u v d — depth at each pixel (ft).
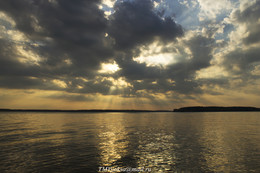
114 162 49.55
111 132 111.86
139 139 85.87
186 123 180.45
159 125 160.97
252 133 103.35
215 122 189.47
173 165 46.85
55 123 178.29
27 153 58.49
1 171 42.37
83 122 197.57
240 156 54.44
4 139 84.23
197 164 47.39
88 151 61.62
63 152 60.08
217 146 68.74
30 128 130.82
